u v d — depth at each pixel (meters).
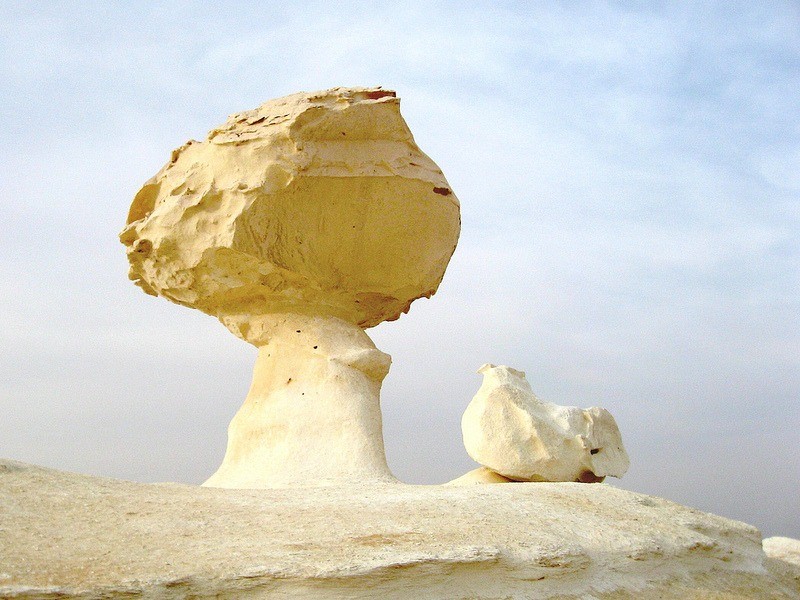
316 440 10.04
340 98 10.33
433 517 7.14
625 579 7.35
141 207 10.99
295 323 10.83
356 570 6.02
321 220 10.42
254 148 10.09
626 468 10.83
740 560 8.59
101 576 5.54
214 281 10.62
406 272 11.09
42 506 6.43
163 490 7.38
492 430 10.50
